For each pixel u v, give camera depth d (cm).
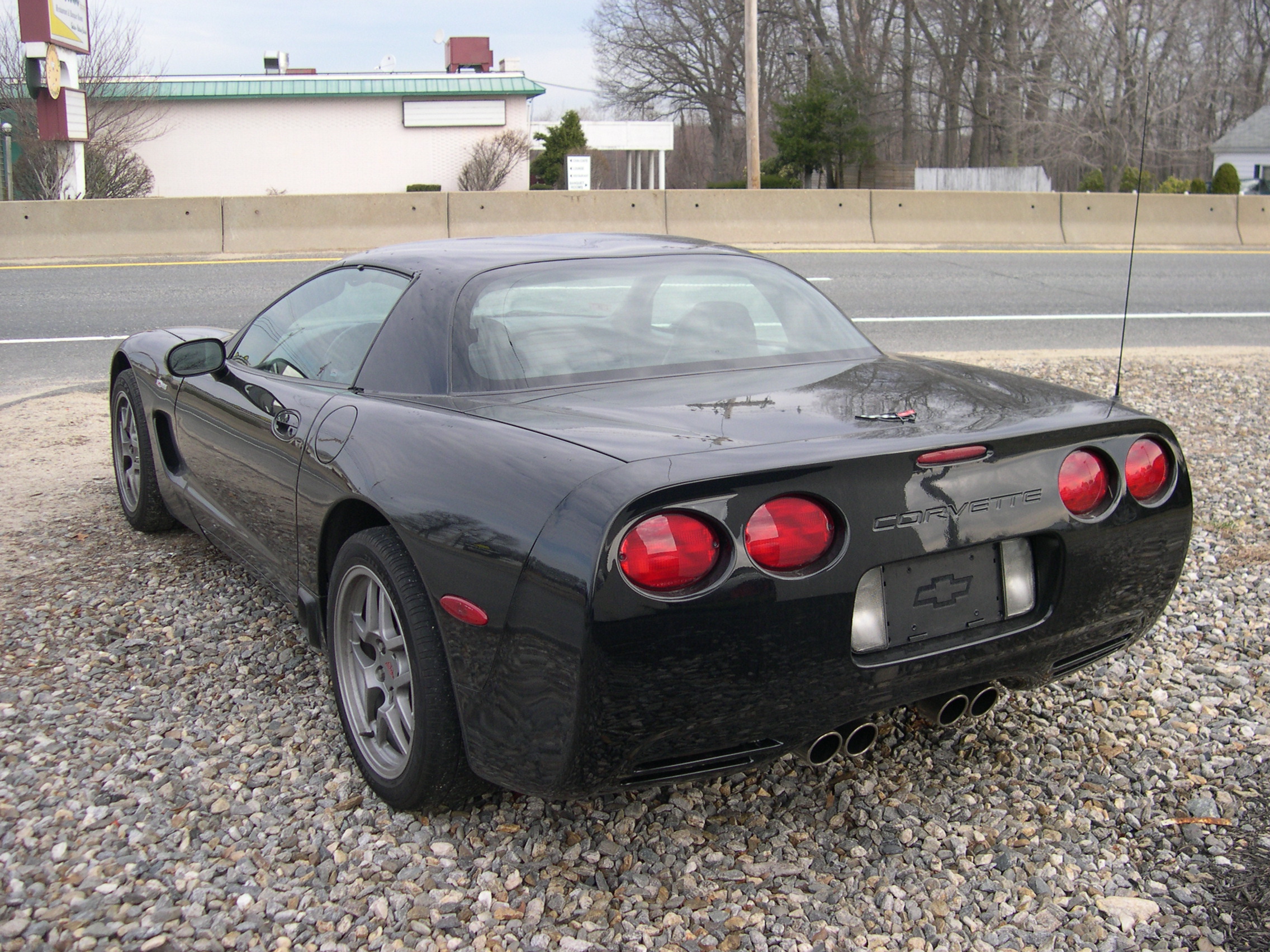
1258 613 373
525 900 223
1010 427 231
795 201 1764
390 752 256
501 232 1669
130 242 1564
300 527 290
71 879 224
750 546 201
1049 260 1545
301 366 325
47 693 309
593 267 309
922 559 222
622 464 206
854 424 230
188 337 429
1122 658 340
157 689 313
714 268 324
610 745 201
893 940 213
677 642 198
